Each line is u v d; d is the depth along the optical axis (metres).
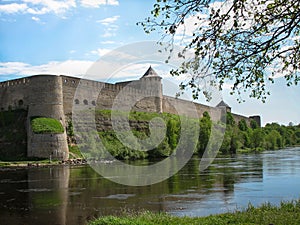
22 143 50.69
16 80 57.97
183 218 12.23
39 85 52.88
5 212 15.74
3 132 52.72
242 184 23.86
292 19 9.53
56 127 49.78
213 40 9.96
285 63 11.25
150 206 16.67
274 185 23.34
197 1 9.59
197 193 20.27
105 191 21.11
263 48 10.25
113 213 15.23
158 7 9.65
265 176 28.41
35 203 17.64
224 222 11.29
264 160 47.06
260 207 13.92
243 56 10.35
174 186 22.98
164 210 15.76
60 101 53.66
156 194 19.97
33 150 48.31
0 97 59.91
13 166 40.94
